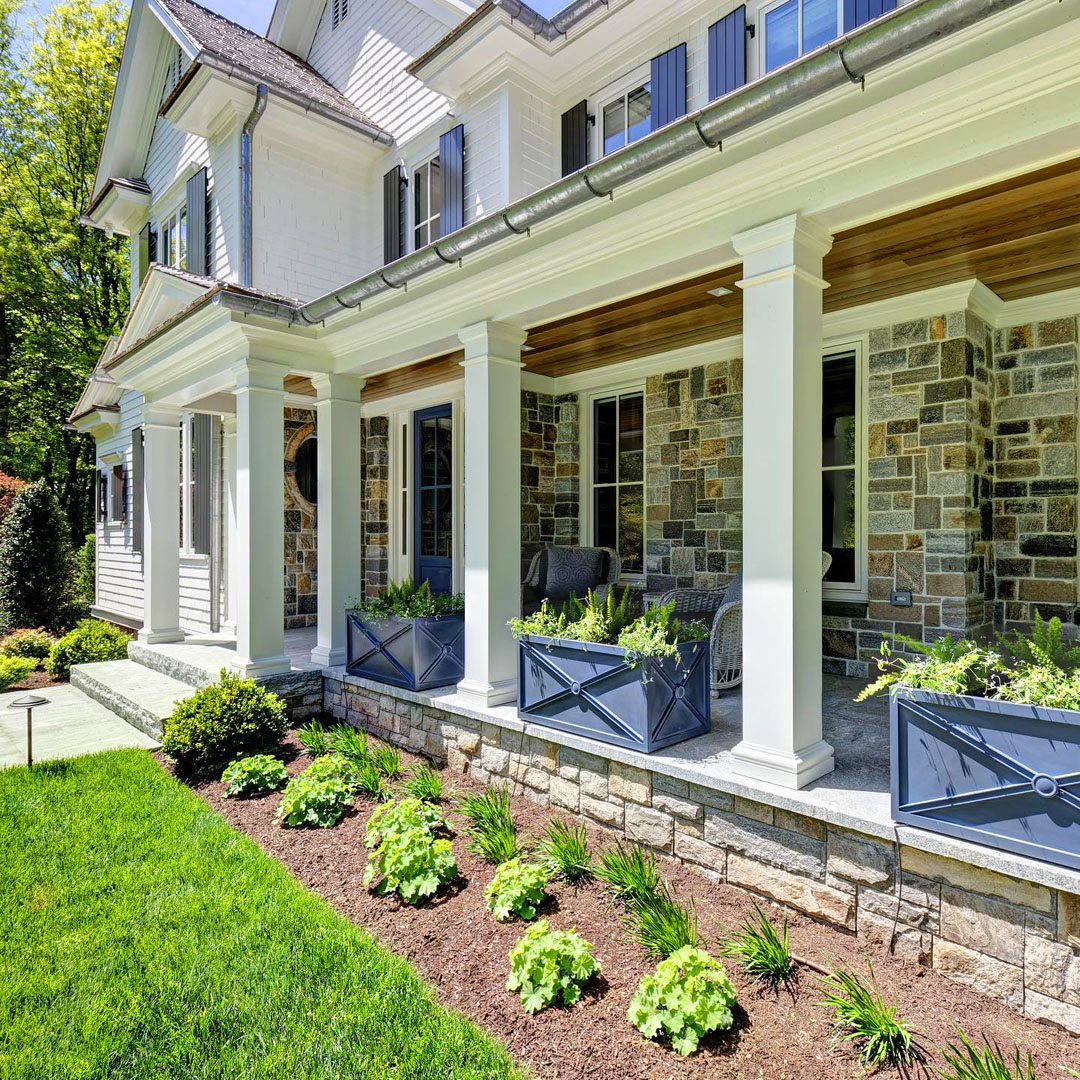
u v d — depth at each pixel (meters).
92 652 7.51
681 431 5.57
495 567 4.15
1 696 6.57
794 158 2.66
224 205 7.53
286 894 2.86
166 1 7.84
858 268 3.61
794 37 5.01
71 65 15.95
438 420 7.36
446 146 6.78
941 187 2.49
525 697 3.73
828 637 4.71
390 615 4.72
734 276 3.62
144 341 6.02
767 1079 1.84
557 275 3.71
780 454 2.74
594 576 5.86
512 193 6.31
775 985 2.19
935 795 2.25
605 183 3.01
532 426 6.53
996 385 4.36
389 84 7.77
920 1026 2.02
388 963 2.40
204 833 3.43
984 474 4.26
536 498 6.59
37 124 15.95
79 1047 2.03
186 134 8.55
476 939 2.52
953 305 3.99
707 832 2.86
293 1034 2.07
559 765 3.51
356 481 5.60
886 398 4.32
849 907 2.44
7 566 9.41
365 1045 2.02
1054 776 2.03
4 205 15.49
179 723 4.32
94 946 2.52
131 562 10.12
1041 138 2.20
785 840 2.61
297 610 8.20
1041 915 2.04
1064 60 2.08
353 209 8.05
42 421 16.56
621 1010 2.12
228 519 7.78
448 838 3.30
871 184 2.53
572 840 2.97
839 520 4.70
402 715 4.59
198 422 8.08
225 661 6.07
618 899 2.70
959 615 4.04
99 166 10.50
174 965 2.40
